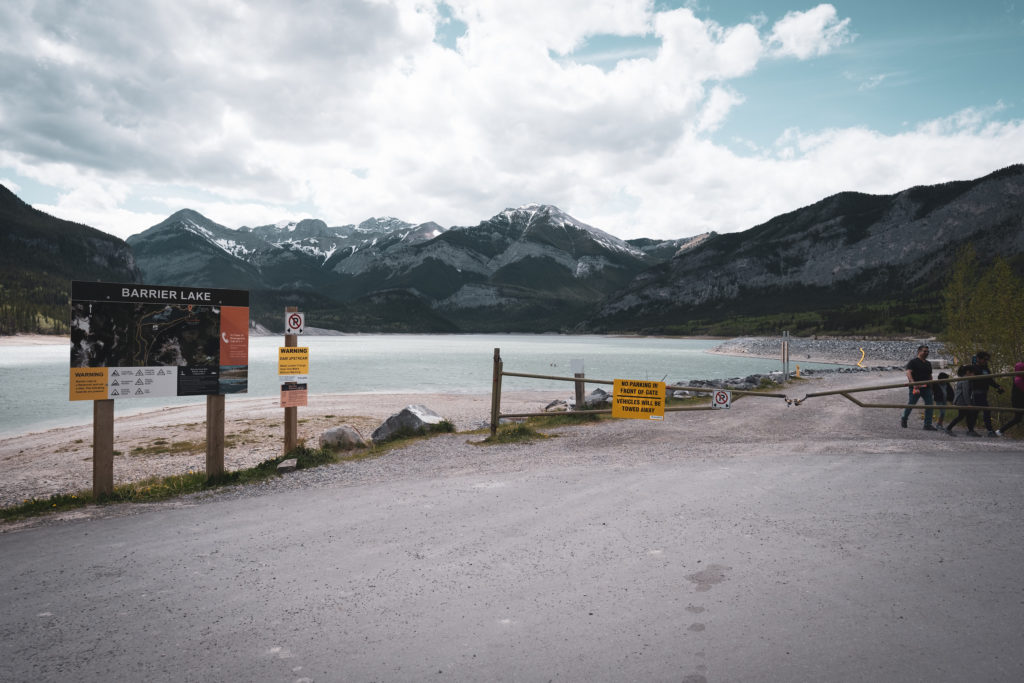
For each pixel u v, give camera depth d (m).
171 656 3.13
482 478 7.66
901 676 2.72
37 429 21.22
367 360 73.38
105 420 7.25
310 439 15.48
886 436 11.28
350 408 23.77
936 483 6.55
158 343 7.55
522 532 5.15
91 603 3.88
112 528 5.79
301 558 4.67
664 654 3.00
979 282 14.89
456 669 2.91
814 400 19.20
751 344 98.88
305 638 3.31
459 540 4.99
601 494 6.45
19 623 3.59
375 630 3.38
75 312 7.04
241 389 8.09
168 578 4.31
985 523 5.03
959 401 11.52
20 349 117.69
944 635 3.11
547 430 12.77
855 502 5.79
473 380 43.50
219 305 7.90
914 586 3.75
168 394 7.64
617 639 3.18
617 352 102.31
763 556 4.36
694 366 62.31
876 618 3.33
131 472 11.97
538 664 2.94
